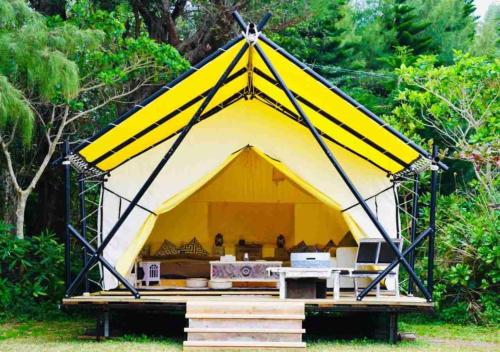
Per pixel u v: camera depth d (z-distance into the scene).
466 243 10.99
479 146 11.41
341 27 21.94
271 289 9.73
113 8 14.78
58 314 11.17
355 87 20.69
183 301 8.09
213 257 11.52
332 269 8.34
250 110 9.83
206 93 8.82
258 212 12.85
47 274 11.60
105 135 8.47
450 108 12.48
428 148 12.29
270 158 9.78
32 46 10.13
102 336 8.28
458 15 22.00
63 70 10.23
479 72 11.61
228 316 7.60
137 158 9.62
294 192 12.70
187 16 16.39
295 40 19.17
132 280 9.91
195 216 12.58
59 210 15.22
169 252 11.95
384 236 8.12
